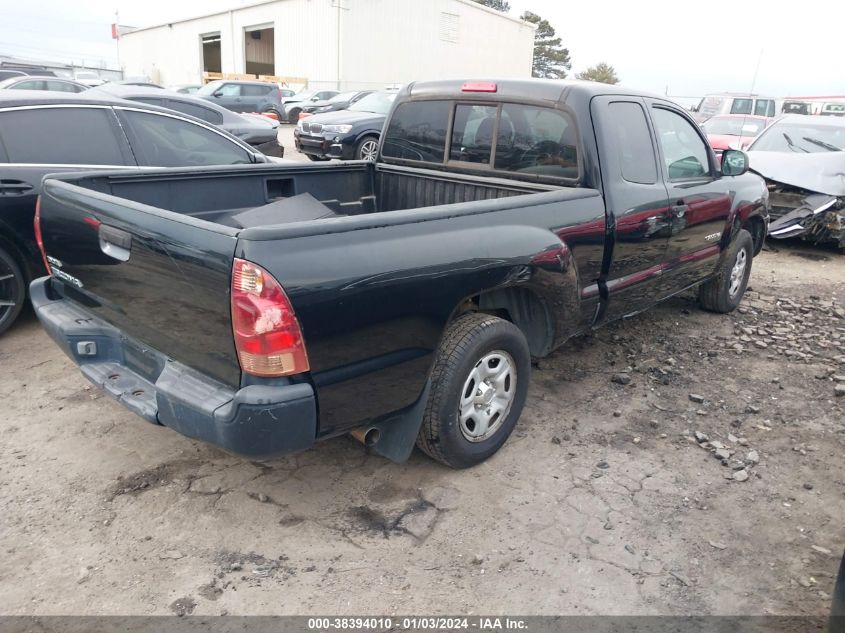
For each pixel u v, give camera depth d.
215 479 3.36
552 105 3.96
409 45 35.91
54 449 3.58
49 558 2.80
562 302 3.63
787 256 8.80
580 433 3.93
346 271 2.59
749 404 4.37
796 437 3.98
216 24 40.25
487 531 3.05
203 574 2.74
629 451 3.76
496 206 3.25
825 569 2.89
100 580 2.69
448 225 3.02
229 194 4.23
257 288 2.39
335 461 3.55
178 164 5.69
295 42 35.38
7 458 3.48
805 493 3.43
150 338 2.98
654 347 5.28
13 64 25.64
